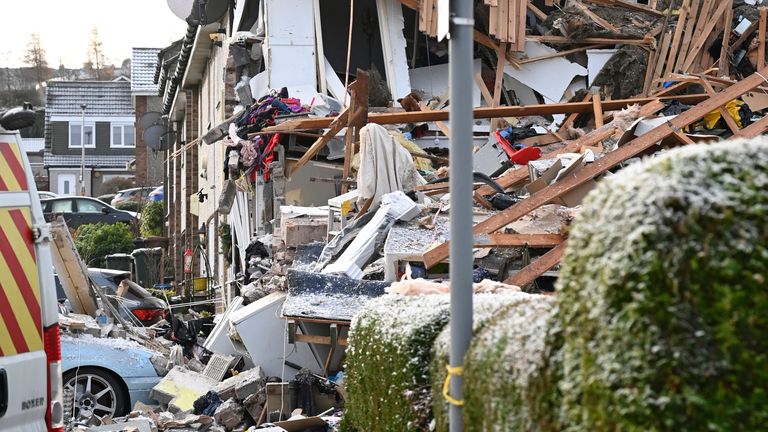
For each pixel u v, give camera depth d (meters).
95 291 31.03
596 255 6.43
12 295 12.48
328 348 24.08
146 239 81.19
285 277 26.59
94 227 81.19
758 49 41.09
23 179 12.83
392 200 25.27
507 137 36.25
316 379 22.61
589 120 38.03
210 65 61.19
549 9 46.44
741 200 5.97
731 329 5.79
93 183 158.62
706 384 5.77
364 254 24.48
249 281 32.62
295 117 37.12
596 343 6.34
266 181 37.03
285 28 42.44
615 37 42.94
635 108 33.06
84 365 24.44
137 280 59.75
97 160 159.62
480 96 42.09
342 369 23.47
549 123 40.28
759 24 41.28
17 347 12.42
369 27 45.91
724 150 6.18
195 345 31.86
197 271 72.19
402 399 10.52
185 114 74.81
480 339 8.60
